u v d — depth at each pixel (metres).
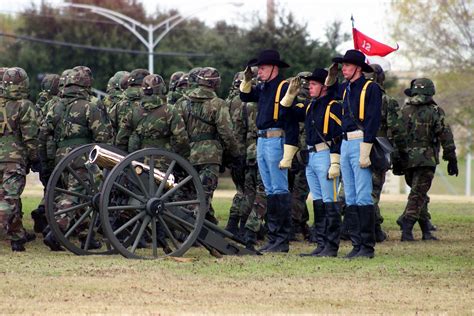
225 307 30.66
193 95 46.56
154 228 40.47
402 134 49.91
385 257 42.97
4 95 43.94
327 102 42.47
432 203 90.00
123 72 51.84
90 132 45.97
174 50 165.50
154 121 45.28
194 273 37.03
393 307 31.17
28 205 74.94
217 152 46.62
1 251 44.53
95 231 44.19
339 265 39.78
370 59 51.84
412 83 53.56
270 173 44.41
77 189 42.78
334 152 42.44
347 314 29.86
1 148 43.81
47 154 46.62
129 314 29.30
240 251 42.62
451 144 53.25
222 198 91.44
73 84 46.09
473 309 31.05
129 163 39.62
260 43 141.88
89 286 33.84
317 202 43.69
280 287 34.38
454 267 39.78
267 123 44.03
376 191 51.94
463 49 128.88
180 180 45.09
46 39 166.12
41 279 35.22
